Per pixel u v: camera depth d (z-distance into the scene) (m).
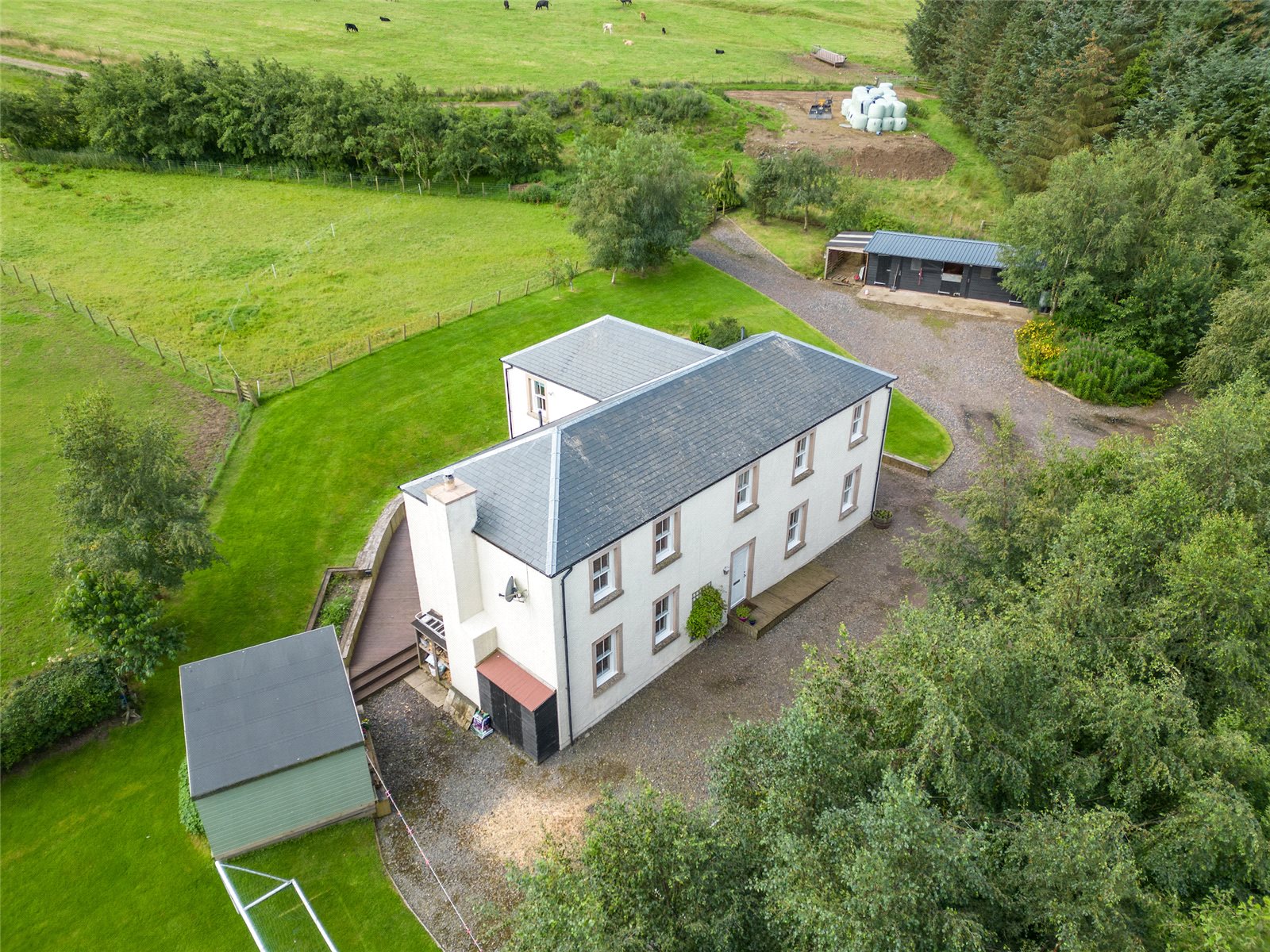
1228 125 48.12
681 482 21.52
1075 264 39.44
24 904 17.03
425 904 16.89
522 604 19.30
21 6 87.06
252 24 92.31
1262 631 17.53
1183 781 13.73
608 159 47.81
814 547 27.80
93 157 63.28
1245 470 20.39
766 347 26.70
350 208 60.78
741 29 103.75
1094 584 16.47
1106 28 57.97
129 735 20.83
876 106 70.19
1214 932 11.04
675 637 23.08
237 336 42.75
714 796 14.66
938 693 12.85
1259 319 32.59
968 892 11.77
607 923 11.52
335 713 18.23
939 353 41.12
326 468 31.45
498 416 34.97
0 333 40.41
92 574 21.16
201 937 16.39
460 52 88.94
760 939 12.41
